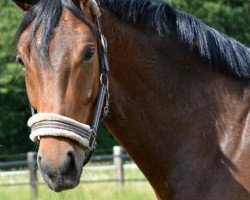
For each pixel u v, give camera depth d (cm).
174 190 439
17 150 2509
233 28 1670
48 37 399
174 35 455
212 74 452
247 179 427
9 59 2183
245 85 450
